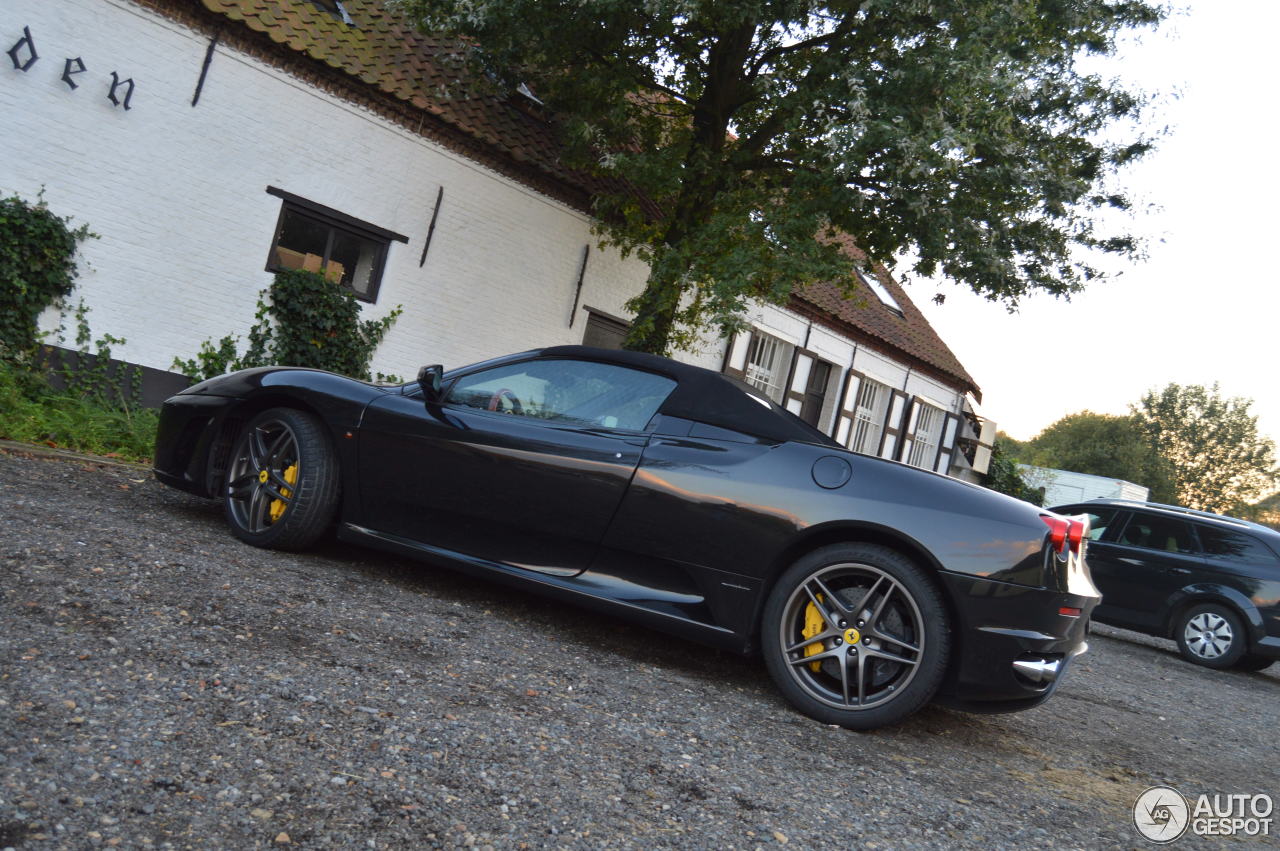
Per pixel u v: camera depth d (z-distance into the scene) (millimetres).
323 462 4375
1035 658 3361
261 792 2041
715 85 9648
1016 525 3441
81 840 1724
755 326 14906
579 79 9273
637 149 10828
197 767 2092
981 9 7977
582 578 3990
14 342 7371
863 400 18578
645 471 3893
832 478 3672
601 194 10805
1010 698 3350
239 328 8820
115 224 7879
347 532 4434
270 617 3268
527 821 2170
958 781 3131
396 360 10141
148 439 7164
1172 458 79312
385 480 4332
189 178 8281
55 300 7613
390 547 4340
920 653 3385
